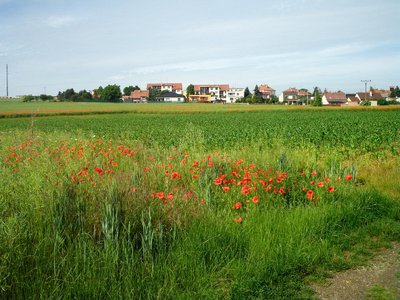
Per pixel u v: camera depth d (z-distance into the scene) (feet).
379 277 15.23
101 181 19.83
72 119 173.27
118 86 473.26
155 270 13.99
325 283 14.80
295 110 223.51
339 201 23.32
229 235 17.15
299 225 19.01
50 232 14.98
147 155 34.81
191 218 18.19
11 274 12.18
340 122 108.17
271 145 52.95
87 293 12.43
